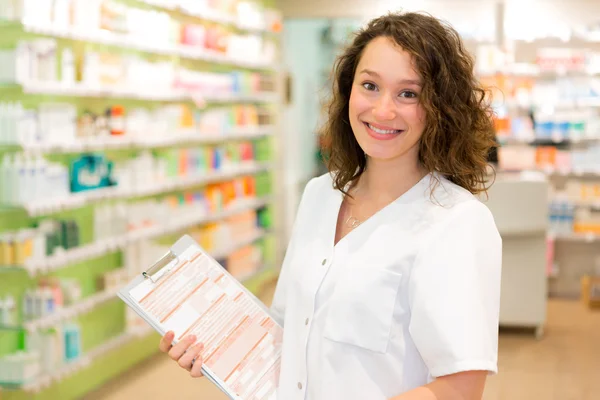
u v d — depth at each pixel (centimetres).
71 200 461
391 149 160
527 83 809
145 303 166
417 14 163
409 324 154
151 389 509
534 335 643
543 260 626
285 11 884
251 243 818
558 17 812
